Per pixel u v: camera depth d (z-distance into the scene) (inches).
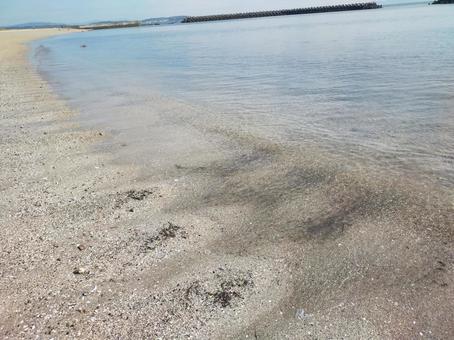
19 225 276.7
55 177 358.6
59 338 178.4
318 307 195.3
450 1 5575.8
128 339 178.2
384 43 1378.0
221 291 207.8
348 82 725.3
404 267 219.3
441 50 1067.3
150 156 406.0
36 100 708.7
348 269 221.0
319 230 260.1
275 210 288.7
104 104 661.3
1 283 215.3
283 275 219.1
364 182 320.5
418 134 423.5
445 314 185.6
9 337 179.0
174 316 191.3
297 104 587.8
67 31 5816.9
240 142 432.5
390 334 176.7
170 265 230.4
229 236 259.3
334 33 2079.2
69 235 263.1
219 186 331.6
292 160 374.9
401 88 639.8
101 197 316.8
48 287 212.1
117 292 208.2
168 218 283.0
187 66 1147.3
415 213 271.0
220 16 7386.8
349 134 439.2
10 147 448.1
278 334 179.8
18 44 2568.9
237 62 1157.1
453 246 233.8
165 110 596.4
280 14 6914.4
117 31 5359.3
